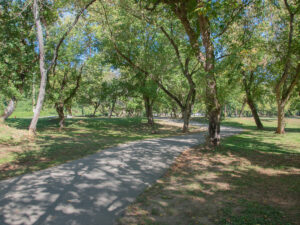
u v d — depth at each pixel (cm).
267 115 8519
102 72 2598
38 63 1945
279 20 1756
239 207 441
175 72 2245
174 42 1716
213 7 798
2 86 1766
